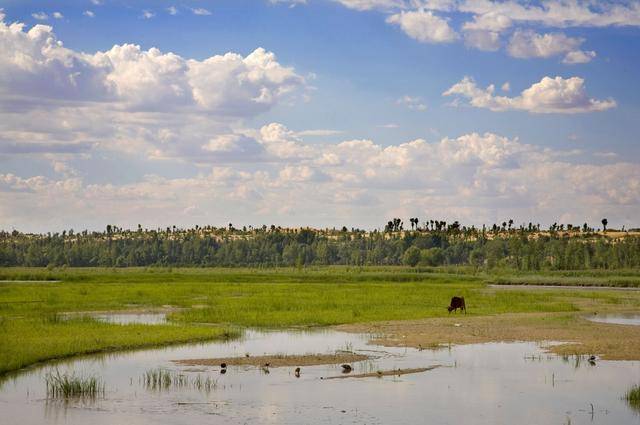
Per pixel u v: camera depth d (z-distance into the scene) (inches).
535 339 1446.9
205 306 2249.0
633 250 7170.3
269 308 2076.8
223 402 886.4
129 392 936.9
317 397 914.1
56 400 893.2
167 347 1325.0
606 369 1108.5
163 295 2696.9
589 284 4269.2
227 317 1817.2
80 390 935.0
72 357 1202.6
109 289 3004.4
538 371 1090.7
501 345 1365.7
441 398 909.8
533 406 872.9
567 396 924.0
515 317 1891.0
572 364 1153.4
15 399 897.5
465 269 6643.7
